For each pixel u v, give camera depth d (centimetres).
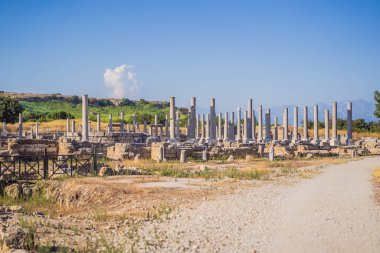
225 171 3328
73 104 17825
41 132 9581
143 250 1217
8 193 2397
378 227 1452
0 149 4459
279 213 1694
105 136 6059
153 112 16275
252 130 7275
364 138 7988
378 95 9738
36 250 1207
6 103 11962
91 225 1598
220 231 1412
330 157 5456
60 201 2214
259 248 1203
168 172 3209
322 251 1168
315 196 2127
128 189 2320
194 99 7006
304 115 7181
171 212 1777
